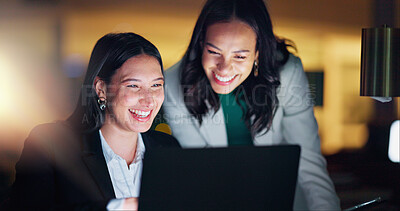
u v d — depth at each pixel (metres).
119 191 1.88
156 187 0.99
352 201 2.87
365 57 2.33
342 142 3.07
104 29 2.63
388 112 3.18
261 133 2.69
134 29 2.64
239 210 1.03
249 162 1.03
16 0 2.54
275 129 2.73
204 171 1.00
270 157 1.04
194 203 1.00
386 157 3.13
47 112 2.60
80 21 2.61
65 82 2.61
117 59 2.12
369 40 2.30
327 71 3.01
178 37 2.66
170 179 0.99
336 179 3.00
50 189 1.78
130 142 2.05
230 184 1.02
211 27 2.63
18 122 2.57
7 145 2.55
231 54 2.63
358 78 3.10
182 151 0.99
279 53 2.75
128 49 2.14
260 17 2.69
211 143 2.62
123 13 2.63
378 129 3.15
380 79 2.29
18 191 1.76
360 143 3.10
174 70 2.62
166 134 2.19
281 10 2.84
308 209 2.76
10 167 2.53
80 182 1.83
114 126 2.06
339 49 3.03
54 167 1.82
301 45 2.92
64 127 1.94
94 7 2.61
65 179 1.82
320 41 2.97
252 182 1.03
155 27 2.65
